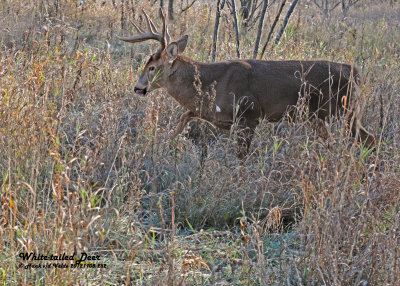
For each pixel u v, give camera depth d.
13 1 19.80
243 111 11.14
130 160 9.42
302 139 10.90
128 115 11.05
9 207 6.91
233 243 8.03
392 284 6.39
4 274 6.24
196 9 23.17
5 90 9.91
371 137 10.99
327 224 6.92
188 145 10.85
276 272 7.27
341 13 28.66
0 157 9.02
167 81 11.40
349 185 7.51
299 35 19.11
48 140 8.98
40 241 7.14
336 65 11.30
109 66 13.35
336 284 6.30
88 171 9.27
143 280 7.14
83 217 6.63
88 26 19.41
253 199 9.28
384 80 13.30
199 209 9.07
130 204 8.28
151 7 22.09
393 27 24.17
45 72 11.52
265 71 11.17
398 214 7.32
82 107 12.53
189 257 7.29
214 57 14.91
